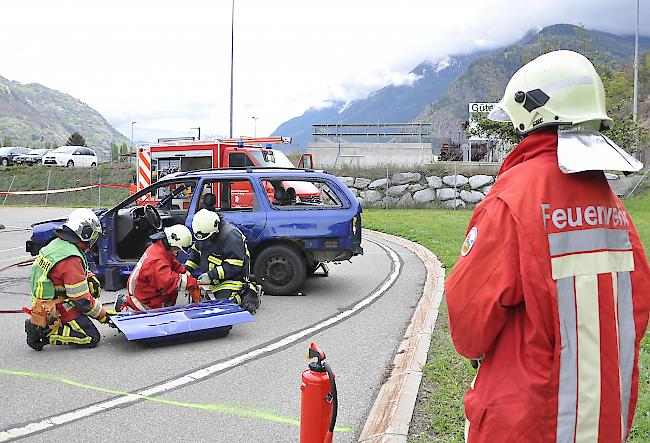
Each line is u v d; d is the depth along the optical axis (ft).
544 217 7.04
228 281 25.66
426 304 28.35
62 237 21.07
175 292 24.50
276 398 16.90
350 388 17.75
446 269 38.14
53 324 21.29
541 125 7.51
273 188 34.22
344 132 120.88
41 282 20.79
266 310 28.07
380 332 24.16
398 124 122.83
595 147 7.20
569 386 6.84
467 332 7.34
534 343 6.98
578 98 7.43
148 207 29.01
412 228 61.16
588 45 71.61
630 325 7.25
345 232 30.86
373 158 114.21
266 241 31.24
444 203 93.86
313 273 37.14
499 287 7.02
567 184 7.22
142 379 18.47
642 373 17.31
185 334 22.29
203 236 24.76
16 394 17.15
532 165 7.41
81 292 21.01
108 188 124.88
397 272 38.91
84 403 16.49
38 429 14.78
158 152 57.21
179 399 16.83
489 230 7.20
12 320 26.12
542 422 6.89
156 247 24.18
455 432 13.66
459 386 16.57
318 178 31.76
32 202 122.21
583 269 7.02
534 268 6.89
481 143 125.18
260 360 20.43
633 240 7.57
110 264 31.68
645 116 136.67
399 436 13.57
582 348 6.89
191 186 34.76
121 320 22.07
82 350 21.58
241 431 14.74
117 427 14.93
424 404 15.49
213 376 18.76
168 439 14.24
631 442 12.91
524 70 7.88
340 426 15.03
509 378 7.14
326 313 27.53
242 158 55.88
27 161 145.48
